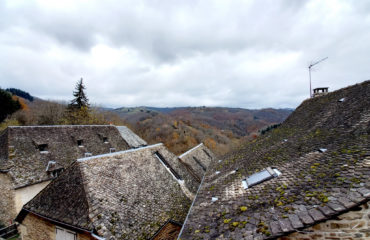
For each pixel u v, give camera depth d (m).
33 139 16.33
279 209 3.75
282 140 8.83
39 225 7.78
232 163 9.91
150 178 10.34
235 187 6.16
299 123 9.80
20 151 14.73
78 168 7.93
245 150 11.43
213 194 6.50
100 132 23.27
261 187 5.21
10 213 12.81
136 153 11.44
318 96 11.51
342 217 3.00
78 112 35.00
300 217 3.19
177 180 11.95
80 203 6.73
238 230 3.75
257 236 3.34
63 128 19.73
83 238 6.36
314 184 4.00
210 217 4.88
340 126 6.29
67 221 6.39
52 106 40.47
